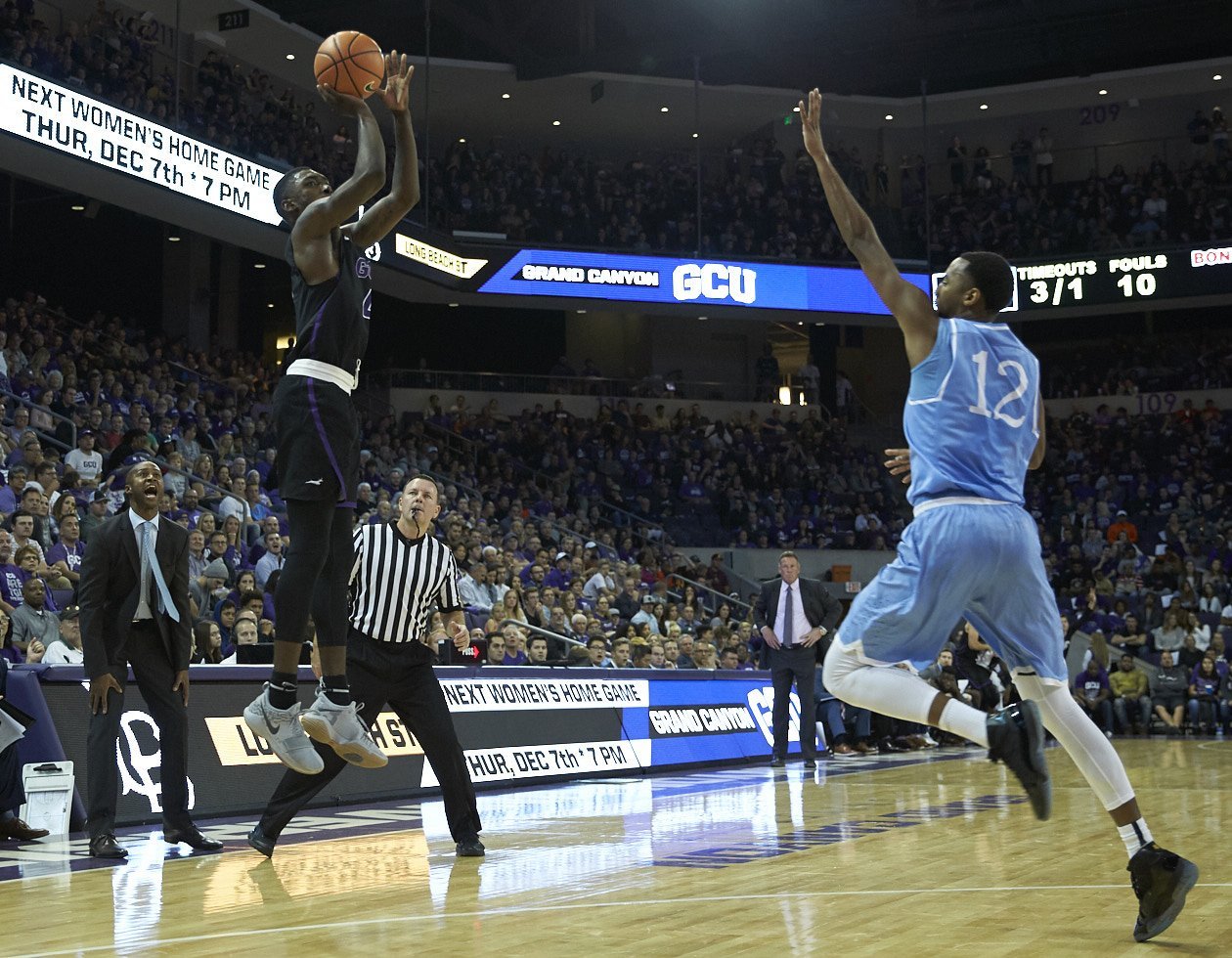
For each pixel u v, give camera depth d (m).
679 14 27.17
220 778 7.40
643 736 11.27
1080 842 5.80
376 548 5.61
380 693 5.62
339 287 3.91
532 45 27.81
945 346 3.56
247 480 15.39
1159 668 19.44
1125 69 28.08
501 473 23.05
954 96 28.56
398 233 21.19
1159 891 3.37
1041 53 24.64
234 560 12.47
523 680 10.10
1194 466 26.50
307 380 3.86
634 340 29.70
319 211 3.81
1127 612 22.25
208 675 7.56
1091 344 30.34
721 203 27.27
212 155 16.91
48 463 12.41
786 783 9.64
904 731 15.20
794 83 27.25
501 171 25.69
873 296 25.88
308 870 5.09
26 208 22.16
